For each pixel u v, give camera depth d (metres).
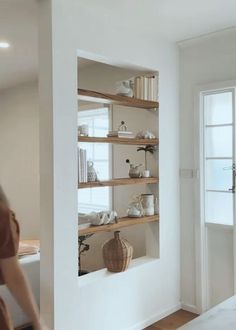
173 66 3.44
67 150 2.50
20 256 3.04
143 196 3.24
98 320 2.72
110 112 3.95
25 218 5.27
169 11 2.70
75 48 2.55
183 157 3.47
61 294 2.46
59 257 2.45
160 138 3.30
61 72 2.46
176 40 3.35
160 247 3.29
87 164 2.75
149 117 3.36
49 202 2.44
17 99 5.35
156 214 3.28
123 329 2.92
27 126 5.18
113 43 2.86
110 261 2.89
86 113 4.29
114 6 2.60
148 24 2.94
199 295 3.34
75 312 2.55
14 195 5.48
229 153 3.21
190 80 3.42
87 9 2.63
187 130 3.44
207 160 3.37
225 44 3.16
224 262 3.25
